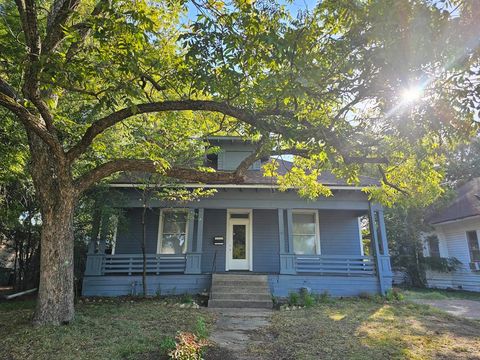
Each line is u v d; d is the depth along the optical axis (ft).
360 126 18.94
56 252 19.07
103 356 14.48
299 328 20.75
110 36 15.65
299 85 14.98
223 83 16.85
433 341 18.24
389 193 26.48
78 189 20.25
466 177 68.80
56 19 17.83
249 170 43.88
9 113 24.58
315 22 16.70
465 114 15.26
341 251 41.22
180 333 15.90
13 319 20.45
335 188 36.99
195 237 39.99
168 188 34.22
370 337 18.85
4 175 27.68
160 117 28.78
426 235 58.49
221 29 15.16
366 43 14.58
